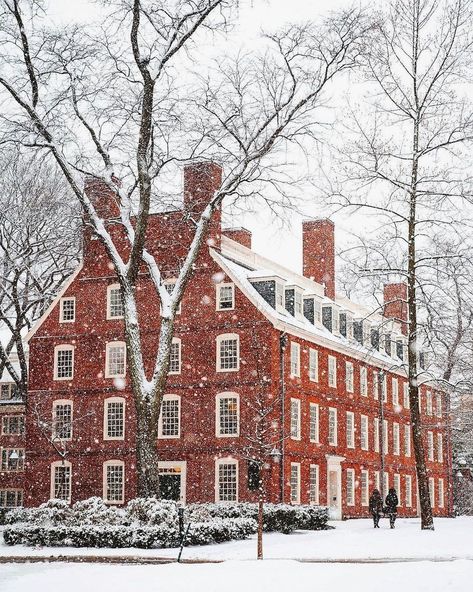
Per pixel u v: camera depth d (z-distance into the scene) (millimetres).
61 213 54375
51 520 31984
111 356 51000
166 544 29625
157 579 18578
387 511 44594
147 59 33875
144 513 31297
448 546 29516
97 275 52094
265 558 25547
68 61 35000
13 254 53875
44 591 17828
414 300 40750
